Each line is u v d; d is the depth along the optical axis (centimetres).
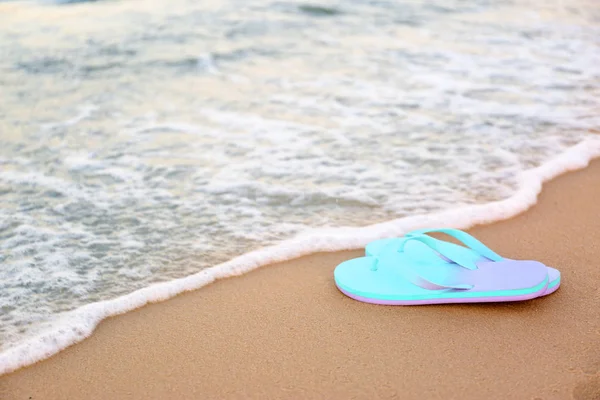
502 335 219
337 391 195
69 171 360
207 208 319
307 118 435
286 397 193
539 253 276
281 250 279
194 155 379
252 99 473
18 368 210
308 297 248
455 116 436
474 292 232
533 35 652
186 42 619
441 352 211
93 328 231
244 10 738
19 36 642
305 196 329
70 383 203
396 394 192
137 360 212
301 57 576
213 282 260
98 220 308
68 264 272
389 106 455
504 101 465
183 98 479
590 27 690
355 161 368
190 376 204
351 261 264
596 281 253
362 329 225
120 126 426
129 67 550
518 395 190
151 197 330
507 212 312
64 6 771
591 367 202
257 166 363
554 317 229
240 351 215
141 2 784
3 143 397
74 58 573
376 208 318
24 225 302
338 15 723
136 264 273
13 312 239
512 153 379
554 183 346
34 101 473
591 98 473
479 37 643
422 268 247
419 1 798
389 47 606
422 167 361
